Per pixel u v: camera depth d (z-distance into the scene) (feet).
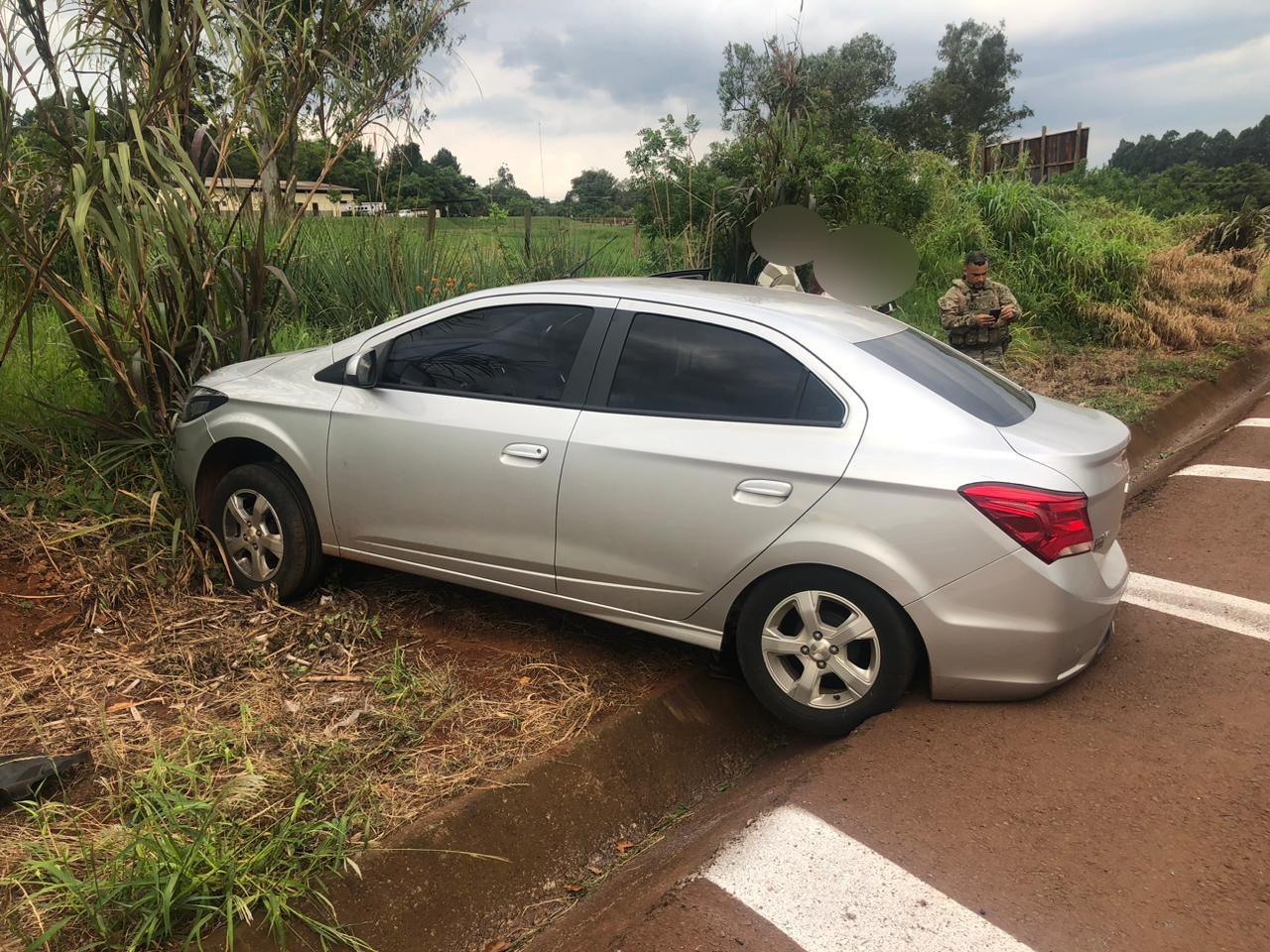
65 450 16.90
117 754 10.42
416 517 13.29
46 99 14.98
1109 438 11.56
